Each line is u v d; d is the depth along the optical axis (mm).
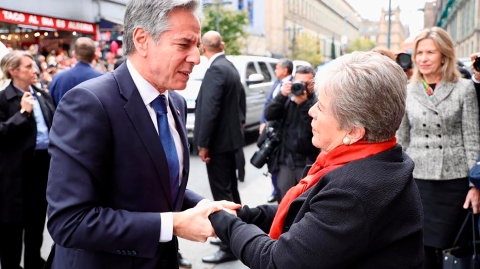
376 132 1110
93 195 1185
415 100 2486
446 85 2406
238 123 3527
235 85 3484
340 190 1046
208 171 3580
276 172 3277
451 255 2348
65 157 1181
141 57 1281
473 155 2342
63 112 1219
